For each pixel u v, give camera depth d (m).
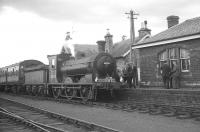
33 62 31.14
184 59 19.22
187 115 12.58
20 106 18.23
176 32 20.30
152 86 21.23
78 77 21.44
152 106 15.94
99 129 10.09
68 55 23.98
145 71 22.03
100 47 25.25
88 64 19.45
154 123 11.29
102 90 20.20
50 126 10.75
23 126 11.36
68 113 14.65
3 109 16.34
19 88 30.36
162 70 18.61
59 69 23.31
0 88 37.06
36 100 22.47
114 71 20.09
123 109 15.22
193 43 18.14
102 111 15.05
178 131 9.75
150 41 21.08
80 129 10.52
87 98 19.19
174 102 16.08
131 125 11.02
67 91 21.47
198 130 9.84
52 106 17.94
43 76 25.12
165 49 20.27
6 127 11.15
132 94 19.22
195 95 14.84
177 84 19.00
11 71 32.84
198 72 17.80
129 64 20.97
